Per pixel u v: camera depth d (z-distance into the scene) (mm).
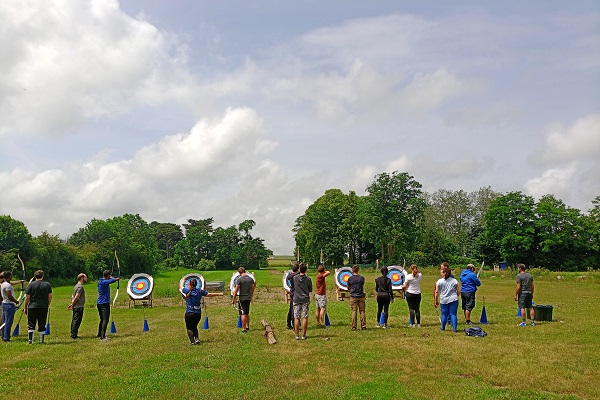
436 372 9523
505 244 70938
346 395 8078
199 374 9406
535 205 71812
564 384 8680
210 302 28016
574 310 19656
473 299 15641
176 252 118062
